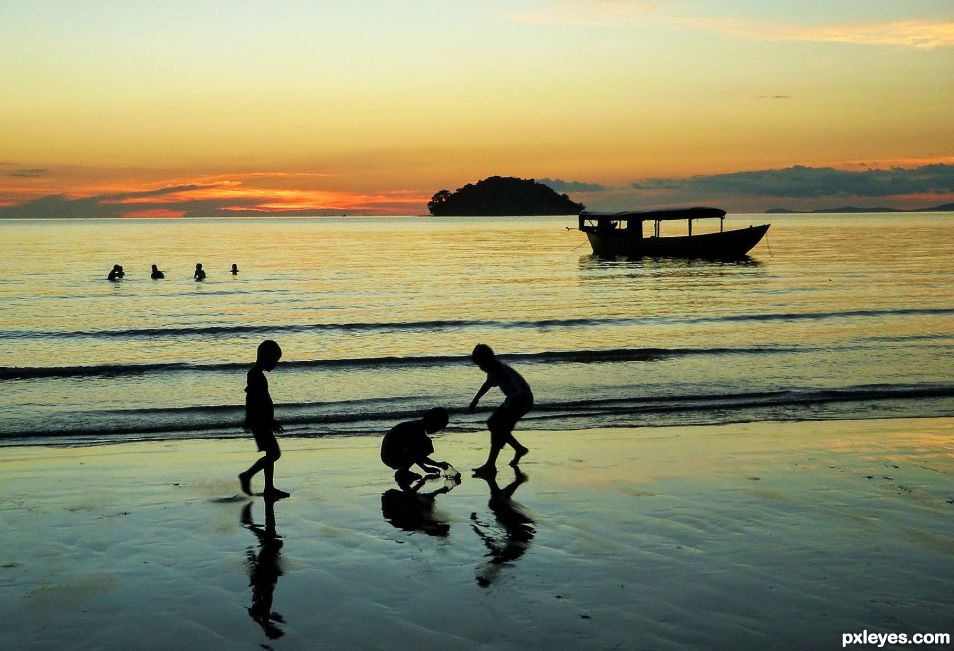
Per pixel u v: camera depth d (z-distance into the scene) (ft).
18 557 20.74
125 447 33.55
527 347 64.44
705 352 58.39
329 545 21.75
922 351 58.23
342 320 86.63
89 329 79.87
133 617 17.21
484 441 34.47
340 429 36.91
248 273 156.76
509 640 16.06
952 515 23.73
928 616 17.02
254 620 17.07
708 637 16.11
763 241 275.39
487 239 341.82
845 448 32.09
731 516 23.80
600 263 185.16
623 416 38.88
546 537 22.22
